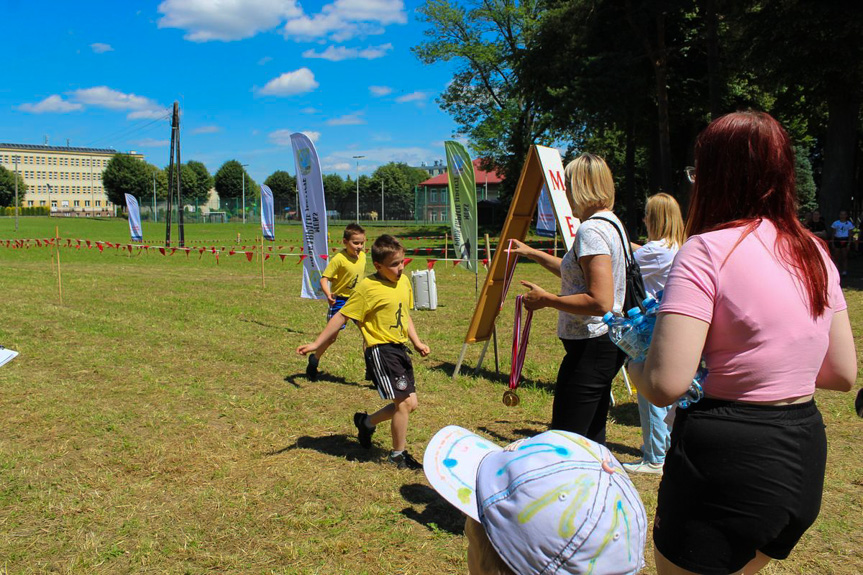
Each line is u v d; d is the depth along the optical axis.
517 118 38.69
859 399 1.83
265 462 4.48
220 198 113.81
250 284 16.11
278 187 117.88
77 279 16.89
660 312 1.68
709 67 24.52
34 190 130.75
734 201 1.71
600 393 3.38
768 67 21.59
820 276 1.66
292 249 33.47
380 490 4.05
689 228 1.84
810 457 1.65
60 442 4.81
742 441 1.62
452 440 1.78
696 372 1.71
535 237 39.69
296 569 3.12
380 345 4.41
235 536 3.45
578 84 24.98
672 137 32.41
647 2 24.42
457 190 8.30
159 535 3.44
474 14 37.25
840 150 22.58
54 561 3.19
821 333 1.67
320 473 4.27
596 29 26.55
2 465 4.34
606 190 3.38
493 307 6.86
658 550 1.81
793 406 1.65
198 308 11.70
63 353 7.71
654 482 4.23
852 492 3.94
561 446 1.42
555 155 6.02
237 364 7.38
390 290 4.42
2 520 3.58
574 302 3.19
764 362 1.62
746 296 1.61
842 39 19.58
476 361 7.73
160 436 4.97
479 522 1.48
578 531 1.29
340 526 3.58
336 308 6.98
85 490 3.99
